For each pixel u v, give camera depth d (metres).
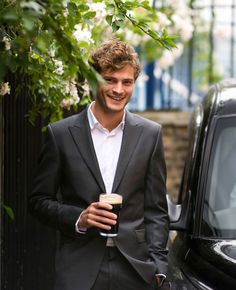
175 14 8.21
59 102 4.49
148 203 3.88
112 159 3.82
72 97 4.54
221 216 4.21
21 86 4.38
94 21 4.17
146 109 10.68
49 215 3.79
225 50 10.85
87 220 3.61
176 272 4.03
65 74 4.33
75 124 3.85
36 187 3.88
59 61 4.22
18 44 3.41
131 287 3.79
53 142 3.84
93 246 3.77
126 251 3.75
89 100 4.75
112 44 3.72
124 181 3.77
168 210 4.31
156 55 9.07
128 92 3.75
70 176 3.79
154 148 3.87
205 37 10.54
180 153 10.27
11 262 4.61
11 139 4.57
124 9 3.96
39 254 4.81
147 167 3.85
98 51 3.74
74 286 3.72
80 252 3.77
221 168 4.38
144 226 3.87
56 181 3.86
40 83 4.36
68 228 3.72
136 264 3.75
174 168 10.26
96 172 3.76
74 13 3.54
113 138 3.84
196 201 4.29
